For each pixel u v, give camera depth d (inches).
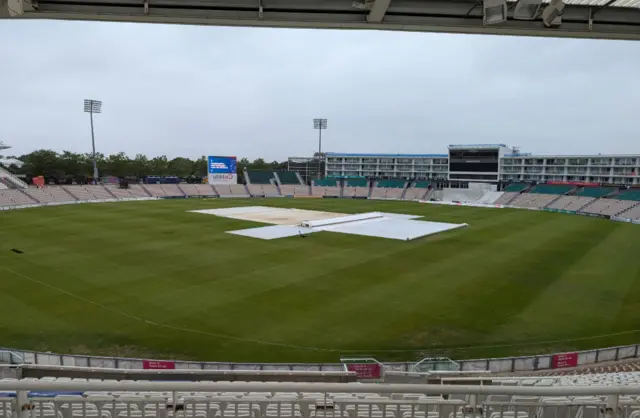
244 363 610.2
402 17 291.1
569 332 746.8
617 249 1417.3
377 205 3029.0
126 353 666.8
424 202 3415.4
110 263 1143.0
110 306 840.3
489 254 1311.5
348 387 149.5
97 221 1900.8
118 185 3486.7
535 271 1114.7
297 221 1975.9
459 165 4023.1
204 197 3644.2
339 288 952.3
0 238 1482.5
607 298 909.8
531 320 791.7
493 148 3846.0
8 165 4136.3
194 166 5428.2
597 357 650.2
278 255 1255.5
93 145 3501.5
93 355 658.8
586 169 3757.4
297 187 4131.4
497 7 268.7
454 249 1380.4
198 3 279.4
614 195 2974.9
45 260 1171.3
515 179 4104.3
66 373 438.6
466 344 701.9
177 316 795.4
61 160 4296.3
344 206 2888.8
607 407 165.5
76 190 3110.2
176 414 186.5
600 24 298.7
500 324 773.9
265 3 282.7
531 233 1748.3
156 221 1921.8
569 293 939.3
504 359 623.8
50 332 730.8
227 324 763.4
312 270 1093.1
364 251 1327.5
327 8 285.3
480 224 2011.6
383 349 681.6
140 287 948.0
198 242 1434.5
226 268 1103.6
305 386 147.6
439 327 758.5
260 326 756.6
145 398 187.9
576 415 198.8
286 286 960.3
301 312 816.9
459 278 1040.8
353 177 4635.8
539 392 153.9
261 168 6309.1
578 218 2368.4
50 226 1745.8
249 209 2508.6
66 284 965.8
